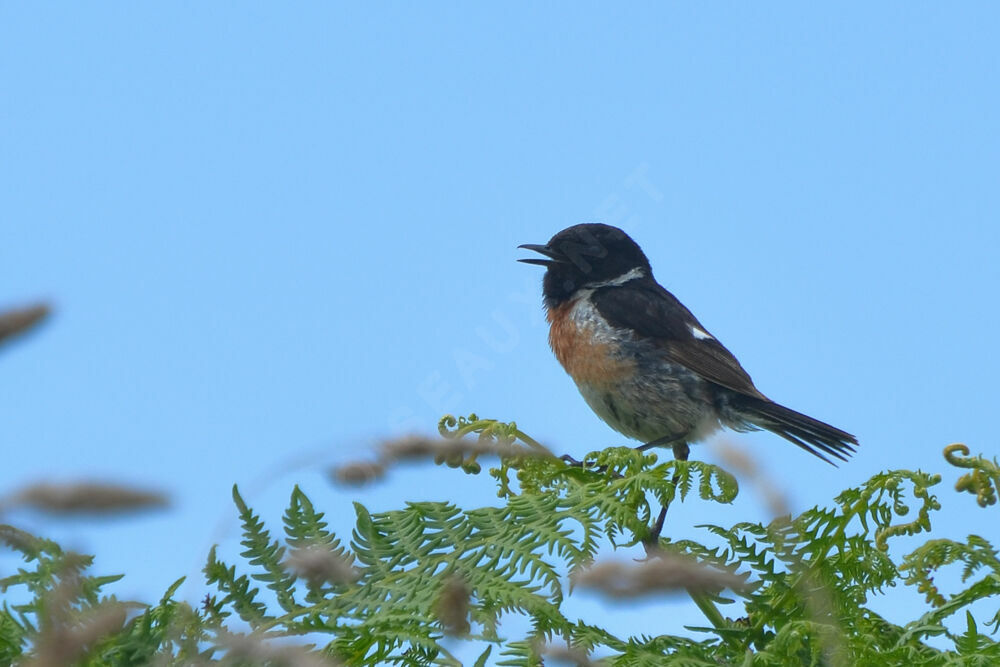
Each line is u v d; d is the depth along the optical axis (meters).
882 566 3.87
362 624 3.22
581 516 3.68
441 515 3.68
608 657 3.29
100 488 1.61
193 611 3.03
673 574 2.06
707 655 3.51
